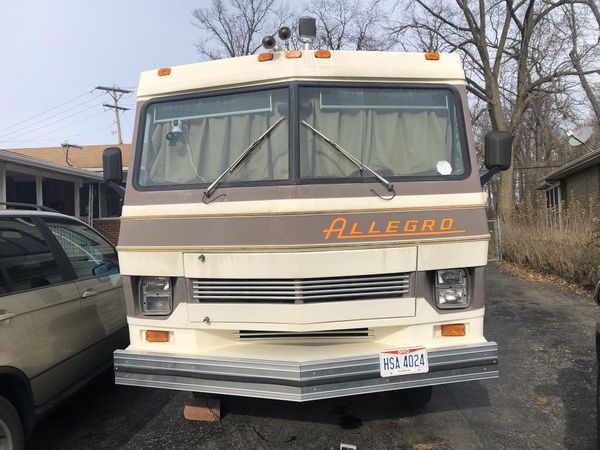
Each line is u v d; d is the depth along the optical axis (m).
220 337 3.57
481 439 3.88
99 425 4.23
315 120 3.59
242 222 3.41
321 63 3.65
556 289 10.04
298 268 3.32
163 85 3.86
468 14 24.73
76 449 3.81
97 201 20.25
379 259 3.41
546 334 6.78
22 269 3.72
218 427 4.16
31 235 4.03
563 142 33.34
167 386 3.41
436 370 3.36
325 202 3.38
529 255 12.43
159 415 4.43
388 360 3.30
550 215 12.50
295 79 3.61
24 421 3.43
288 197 3.38
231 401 4.69
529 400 4.61
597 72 22.78
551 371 5.34
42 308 3.71
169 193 3.61
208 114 3.76
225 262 3.43
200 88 3.78
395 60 3.77
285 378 3.19
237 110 3.70
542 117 31.52
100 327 4.50
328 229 3.36
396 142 3.67
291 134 3.51
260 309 3.41
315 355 3.33
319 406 4.55
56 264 4.15
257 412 4.45
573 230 10.46
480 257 3.54
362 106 3.67
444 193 3.57
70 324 4.03
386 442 3.86
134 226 3.63
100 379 5.06
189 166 3.71
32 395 3.50
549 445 3.77
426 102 3.77
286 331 3.43
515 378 5.18
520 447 3.75
